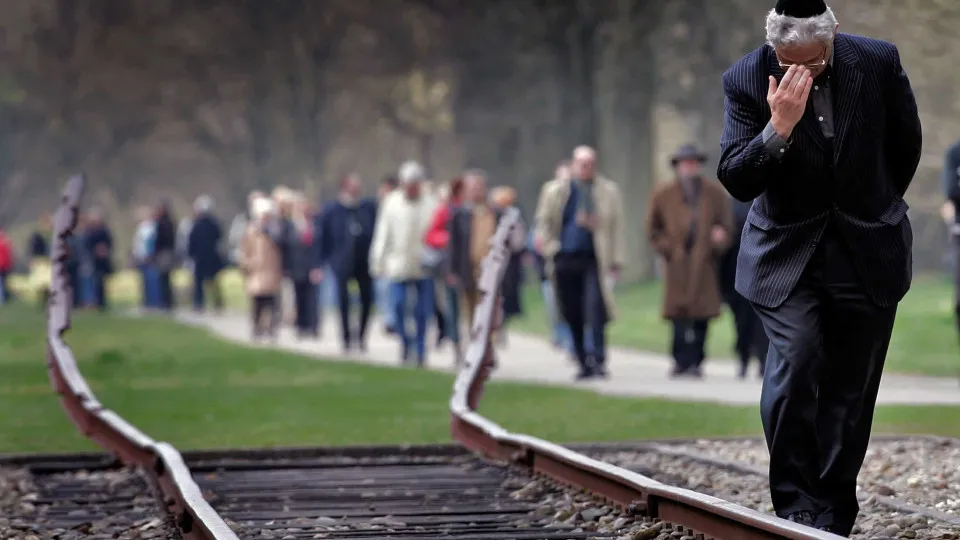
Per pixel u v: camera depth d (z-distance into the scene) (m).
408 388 44.72
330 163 175.25
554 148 145.50
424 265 56.00
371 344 70.38
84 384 30.84
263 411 38.00
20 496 23.70
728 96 16.59
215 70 182.00
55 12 181.00
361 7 171.50
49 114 182.25
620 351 63.06
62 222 33.88
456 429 29.59
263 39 180.00
